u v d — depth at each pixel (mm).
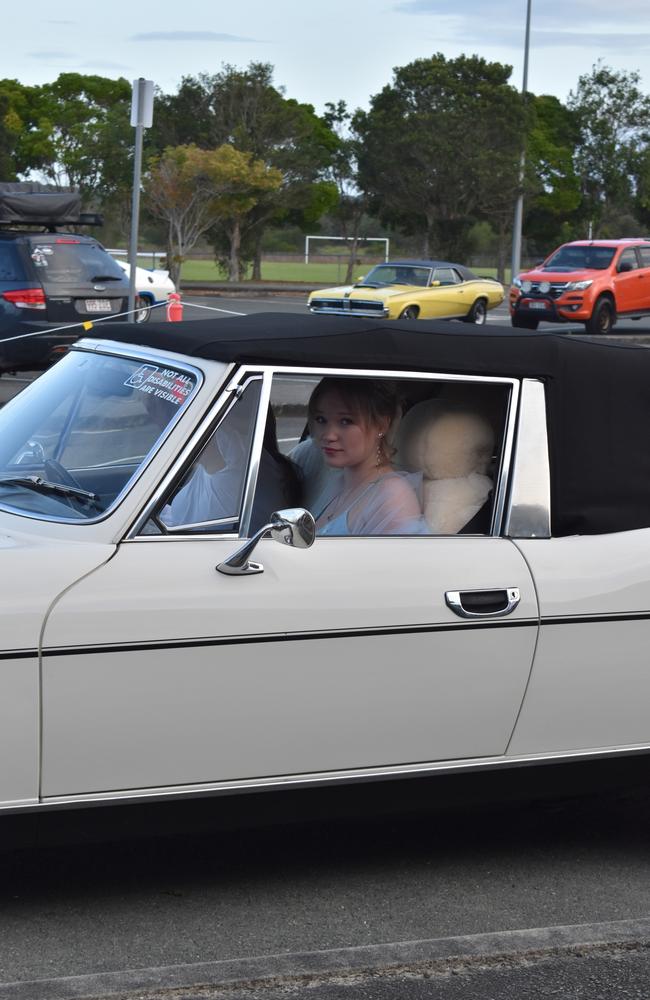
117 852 4078
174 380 3625
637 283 27453
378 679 3555
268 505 3871
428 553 3688
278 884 3904
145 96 13734
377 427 3930
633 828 4469
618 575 3840
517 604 3695
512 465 3838
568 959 3457
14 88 56906
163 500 3445
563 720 3826
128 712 3301
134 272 14273
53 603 3227
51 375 4152
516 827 4461
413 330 3852
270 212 47469
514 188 47312
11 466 3852
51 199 16250
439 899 3863
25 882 3834
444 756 3697
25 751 3211
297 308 33812
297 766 3520
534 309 26844
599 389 3963
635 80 54062
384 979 3289
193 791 3418
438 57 48781
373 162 48656
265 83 46688
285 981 3244
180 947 3467
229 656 3379
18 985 3127
